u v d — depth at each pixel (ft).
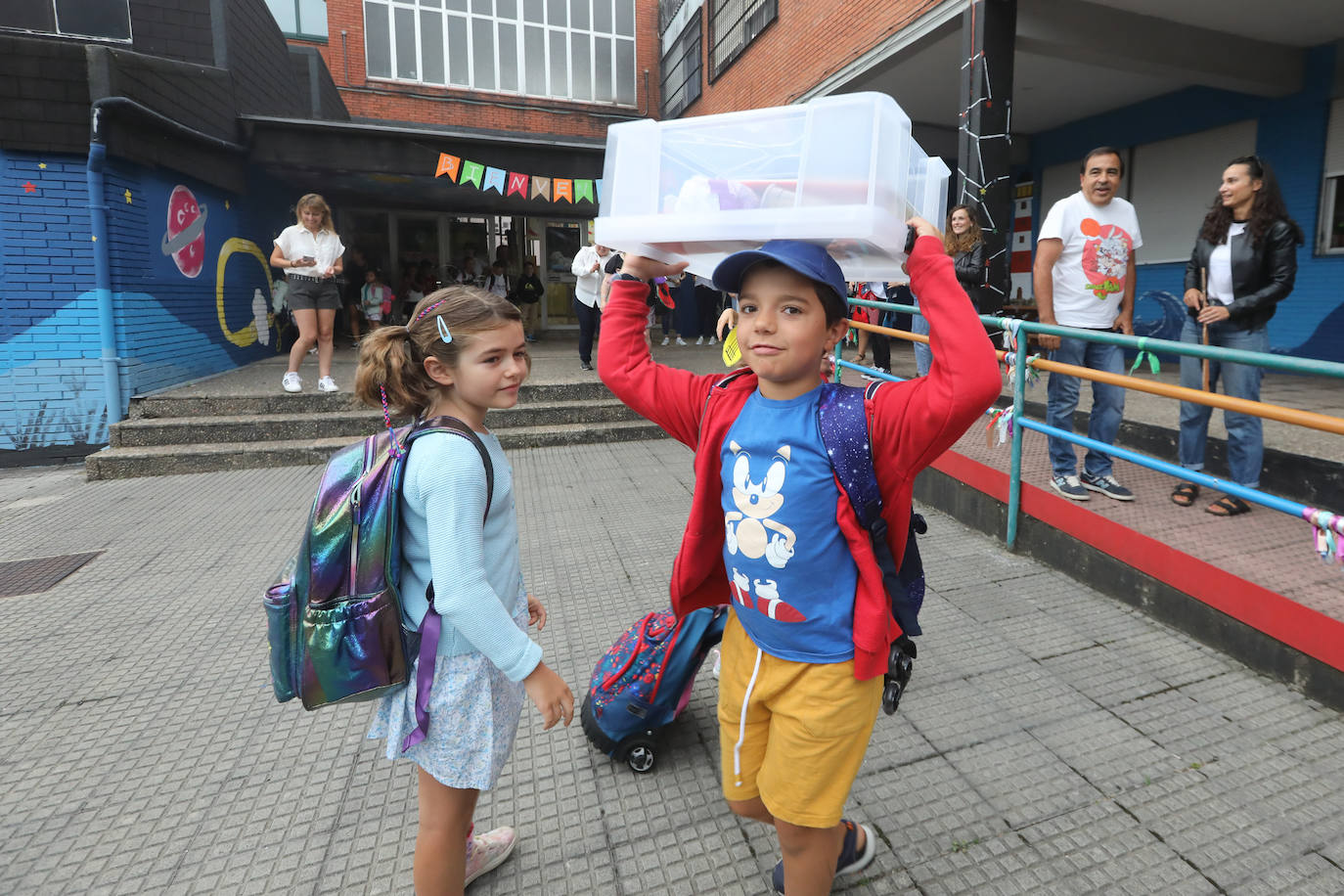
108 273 21.68
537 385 22.99
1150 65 23.04
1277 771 7.12
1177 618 9.84
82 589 12.13
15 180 21.77
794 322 4.21
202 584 12.32
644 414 5.37
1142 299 31.09
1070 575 11.62
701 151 4.43
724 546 5.18
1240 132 26.78
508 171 30.73
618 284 5.45
